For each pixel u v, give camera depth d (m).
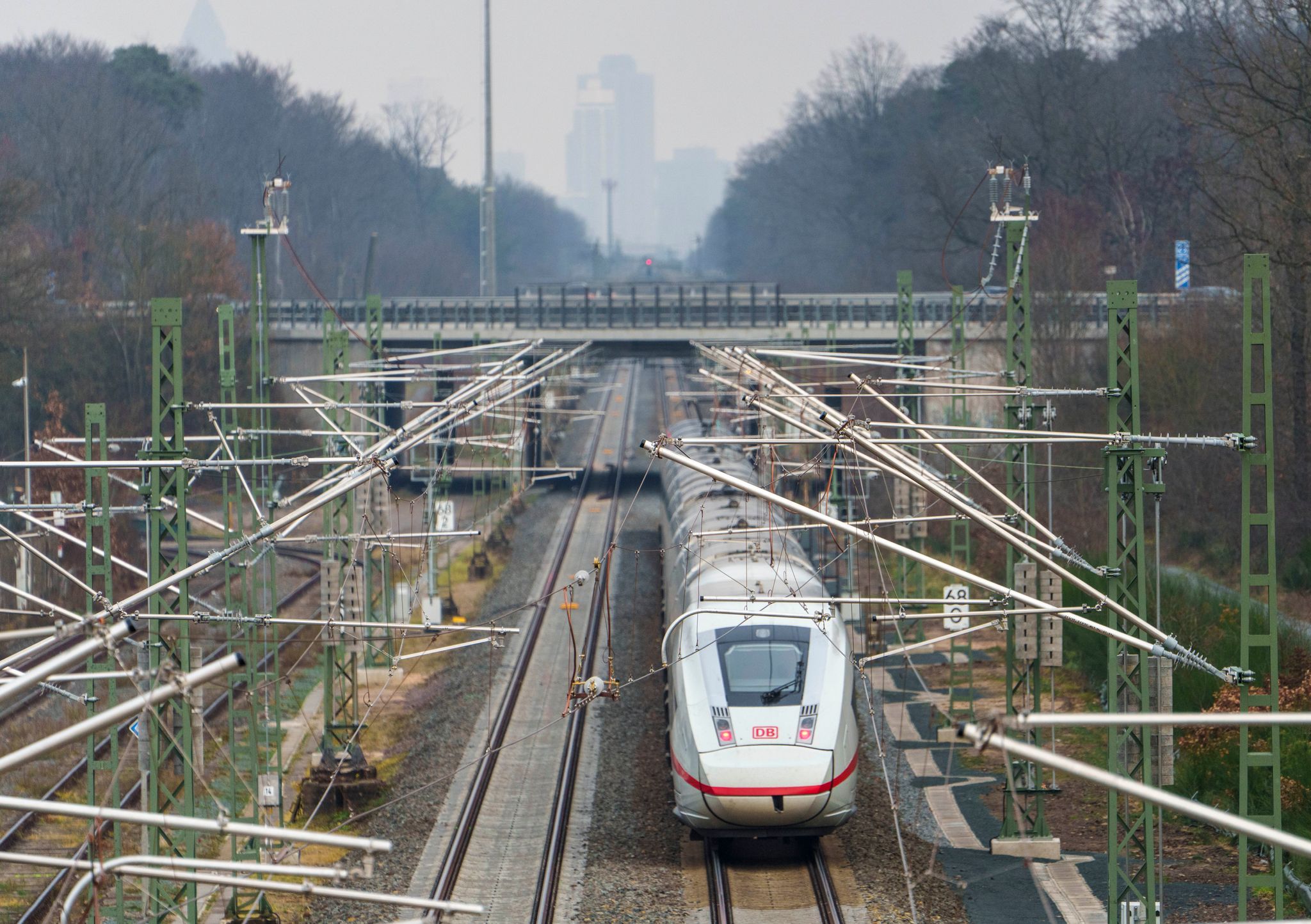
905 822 92.56
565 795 98.00
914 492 140.50
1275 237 164.25
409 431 96.50
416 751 113.00
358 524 126.25
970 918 74.81
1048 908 76.19
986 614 70.81
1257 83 180.62
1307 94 162.38
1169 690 67.62
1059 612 64.06
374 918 78.12
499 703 124.69
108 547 80.81
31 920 81.12
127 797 103.38
